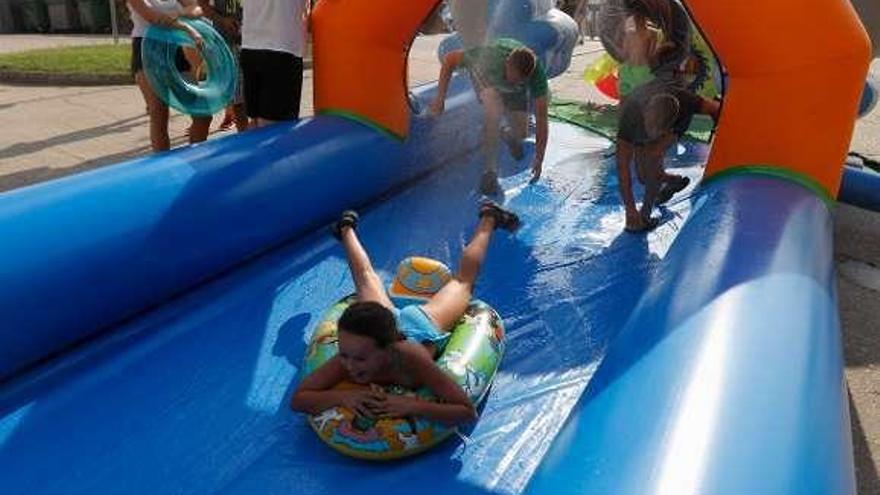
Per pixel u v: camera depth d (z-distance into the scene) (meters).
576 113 7.37
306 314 3.67
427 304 3.02
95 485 2.60
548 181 5.41
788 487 1.76
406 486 2.57
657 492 1.71
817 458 1.91
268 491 2.56
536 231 4.62
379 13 4.86
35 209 3.19
